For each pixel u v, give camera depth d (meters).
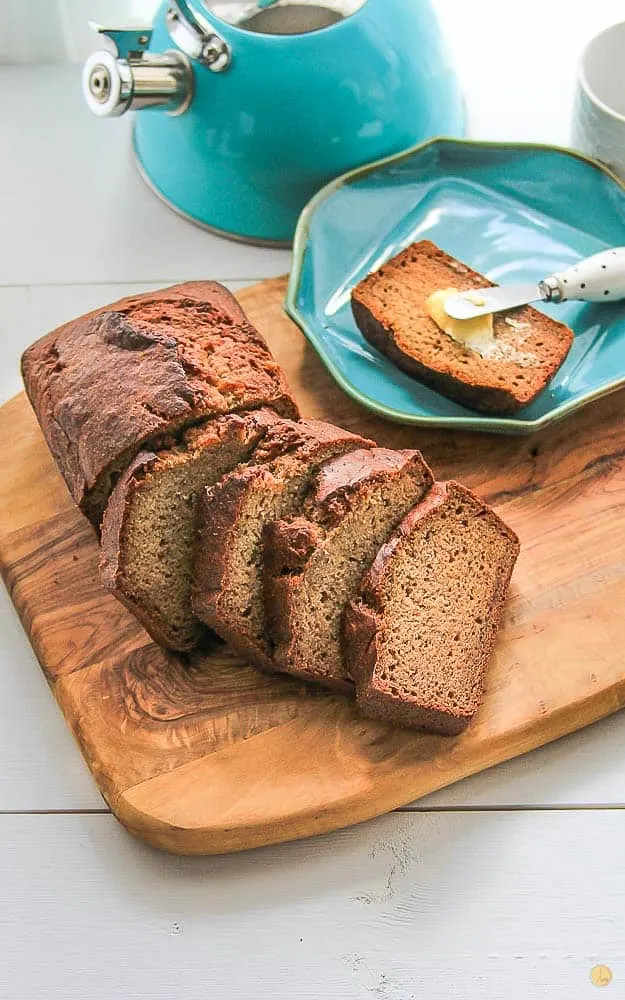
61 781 0.79
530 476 0.87
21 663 0.83
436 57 1.00
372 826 0.76
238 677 0.79
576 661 0.79
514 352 0.89
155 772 0.76
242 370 0.82
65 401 0.81
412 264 0.94
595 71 0.99
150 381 0.79
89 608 0.83
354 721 0.78
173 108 0.97
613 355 0.90
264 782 0.76
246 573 0.77
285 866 0.75
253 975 0.73
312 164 0.97
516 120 1.09
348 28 0.94
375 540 0.79
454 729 0.76
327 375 0.92
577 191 0.97
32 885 0.76
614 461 0.87
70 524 0.86
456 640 0.78
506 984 0.72
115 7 1.13
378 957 0.73
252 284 1.00
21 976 0.73
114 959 0.74
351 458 0.79
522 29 1.15
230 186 0.99
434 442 0.89
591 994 0.72
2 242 1.03
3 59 1.15
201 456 0.78
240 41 0.93
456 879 0.75
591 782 0.77
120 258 1.02
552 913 0.74
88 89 0.95
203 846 0.75
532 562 0.83
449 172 0.99
